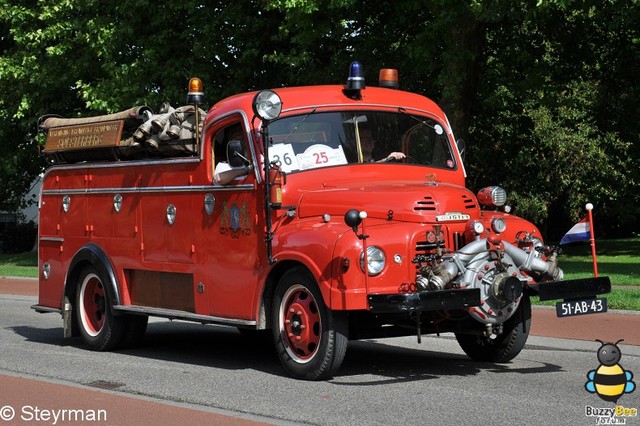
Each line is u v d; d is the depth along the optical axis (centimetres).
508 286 857
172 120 1098
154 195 1126
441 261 866
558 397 820
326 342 889
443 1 2116
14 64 2991
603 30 2561
